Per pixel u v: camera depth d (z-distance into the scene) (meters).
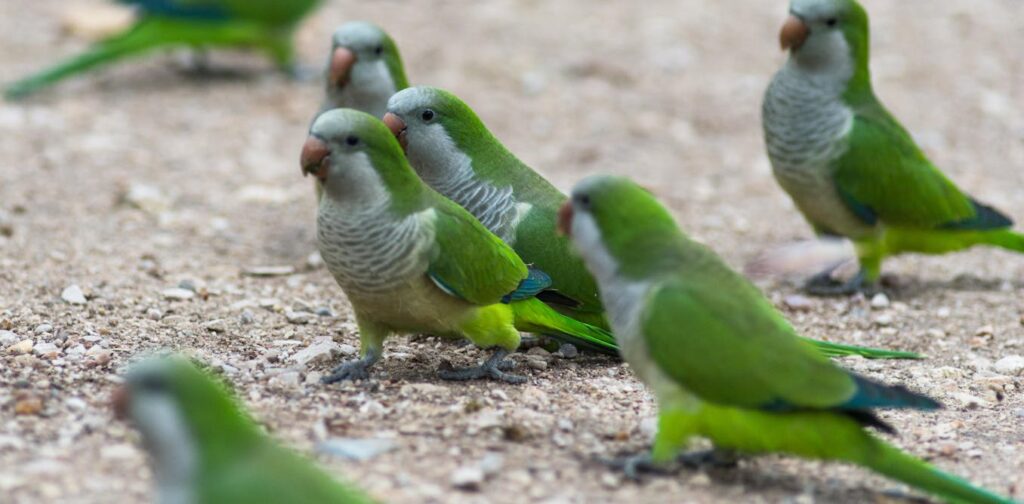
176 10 20.67
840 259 14.20
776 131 13.83
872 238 13.96
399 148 10.02
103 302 12.33
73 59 20.62
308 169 9.77
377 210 9.84
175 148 18.44
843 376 8.20
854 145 13.41
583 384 10.80
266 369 10.67
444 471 8.55
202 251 14.59
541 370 11.23
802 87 13.54
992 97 21.77
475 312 10.39
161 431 6.70
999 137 20.19
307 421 9.41
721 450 8.98
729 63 23.28
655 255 8.62
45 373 10.13
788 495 8.51
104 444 8.77
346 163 9.73
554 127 20.06
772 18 25.94
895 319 13.38
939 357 12.18
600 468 8.79
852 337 12.82
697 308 8.37
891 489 8.70
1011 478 9.02
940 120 20.72
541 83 21.81
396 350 11.63
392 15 25.61
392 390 10.26
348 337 11.95
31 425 9.01
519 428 9.22
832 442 8.20
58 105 20.08
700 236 16.14
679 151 19.44
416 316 10.27
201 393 6.68
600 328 11.82
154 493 8.01
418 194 10.09
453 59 22.83
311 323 12.34
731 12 26.28
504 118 20.25
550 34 24.56
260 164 18.06
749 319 8.36
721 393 8.29
